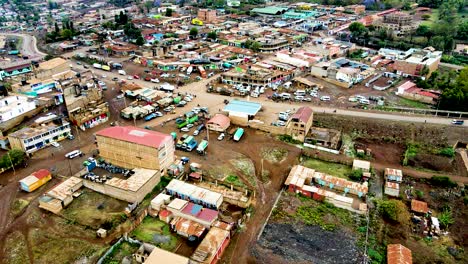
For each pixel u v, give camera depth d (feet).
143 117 388.16
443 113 390.21
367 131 364.99
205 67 537.24
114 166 298.76
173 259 199.00
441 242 231.50
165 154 286.46
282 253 218.38
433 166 313.73
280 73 485.97
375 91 460.55
